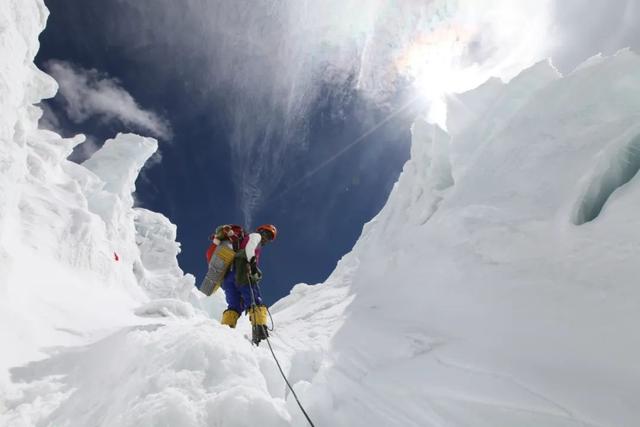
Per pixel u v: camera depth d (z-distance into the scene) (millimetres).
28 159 6570
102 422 1995
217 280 3619
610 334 2037
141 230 15445
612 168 2877
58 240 5602
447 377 2260
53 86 5914
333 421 2051
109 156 11805
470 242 3465
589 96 3627
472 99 6156
